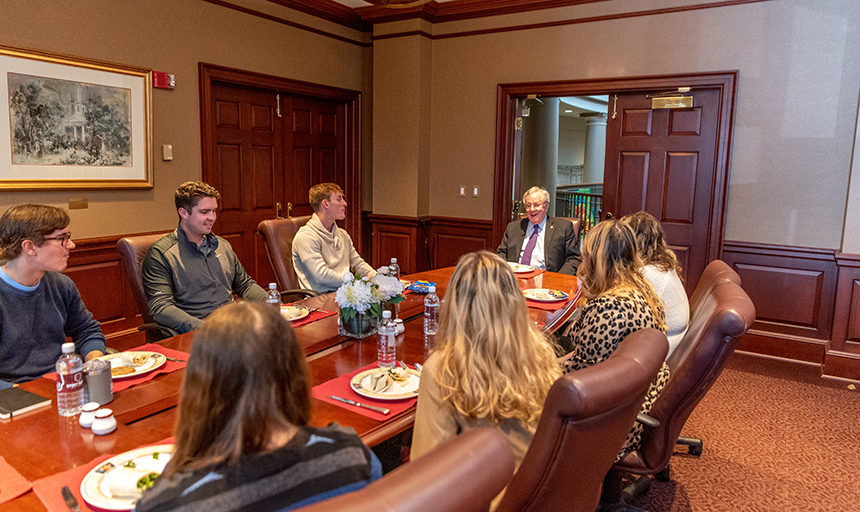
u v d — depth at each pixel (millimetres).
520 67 5000
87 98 3578
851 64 3764
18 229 1749
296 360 813
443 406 1179
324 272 3113
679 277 2402
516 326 1180
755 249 4164
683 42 4297
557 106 8414
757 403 3264
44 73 3357
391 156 5586
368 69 5828
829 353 3705
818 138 3916
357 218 5977
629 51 4508
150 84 3900
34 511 996
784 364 3982
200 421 748
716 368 1656
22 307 1833
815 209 3973
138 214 3961
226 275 2734
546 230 3926
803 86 3924
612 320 1695
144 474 1040
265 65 4758
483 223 5336
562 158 18062
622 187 4715
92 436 1285
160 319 2391
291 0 4836
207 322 780
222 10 4363
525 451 1179
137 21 3811
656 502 2262
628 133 4645
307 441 788
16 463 1162
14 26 3219
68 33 3459
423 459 669
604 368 1021
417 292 2930
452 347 1184
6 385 1702
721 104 4188
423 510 604
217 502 699
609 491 2049
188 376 773
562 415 960
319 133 5578
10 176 3268
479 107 5250
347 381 1637
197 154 4309
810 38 3867
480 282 1169
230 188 4719
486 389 1146
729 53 4145
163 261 2488
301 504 744
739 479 2441
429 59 5430
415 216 5523
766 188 4121
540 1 4770
